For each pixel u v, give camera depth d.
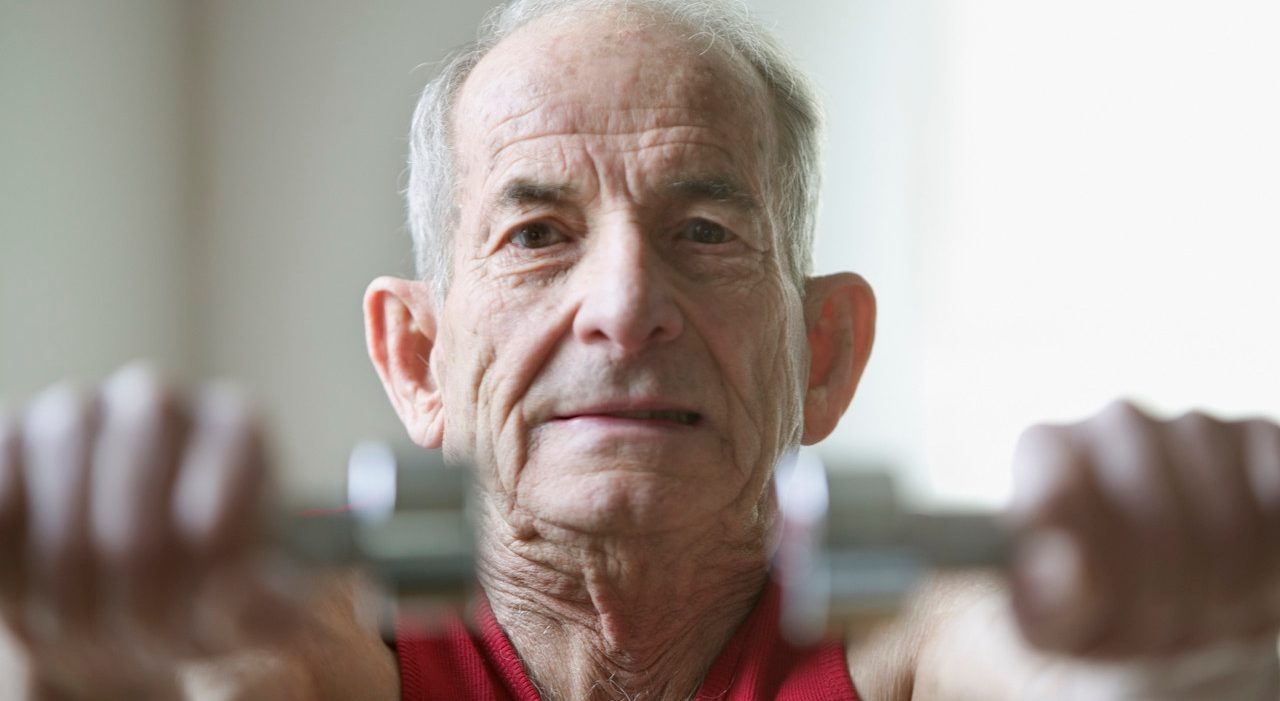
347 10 3.90
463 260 1.56
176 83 3.81
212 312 3.83
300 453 3.83
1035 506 1.01
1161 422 1.03
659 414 1.44
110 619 0.96
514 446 1.46
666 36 1.55
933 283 3.53
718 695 1.52
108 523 0.93
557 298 1.46
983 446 3.45
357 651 1.48
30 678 1.01
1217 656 1.11
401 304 1.76
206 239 3.84
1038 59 3.47
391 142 3.87
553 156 1.49
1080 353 3.39
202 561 0.93
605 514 1.40
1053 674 1.16
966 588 1.46
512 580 1.53
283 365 3.85
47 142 3.50
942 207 3.54
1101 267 3.40
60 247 3.53
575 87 1.51
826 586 1.07
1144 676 1.11
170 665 1.00
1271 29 3.28
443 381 1.64
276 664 1.31
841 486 1.07
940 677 1.33
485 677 1.50
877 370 3.54
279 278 3.86
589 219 1.48
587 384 1.42
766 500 1.54
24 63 3.45
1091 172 3.42
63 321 3.53
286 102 3.89
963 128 3.52
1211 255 3.31
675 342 1.43
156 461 0.94
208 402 0.96
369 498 1.08
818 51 3.59
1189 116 3.34
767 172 1.57
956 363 3.50
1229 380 3.28
